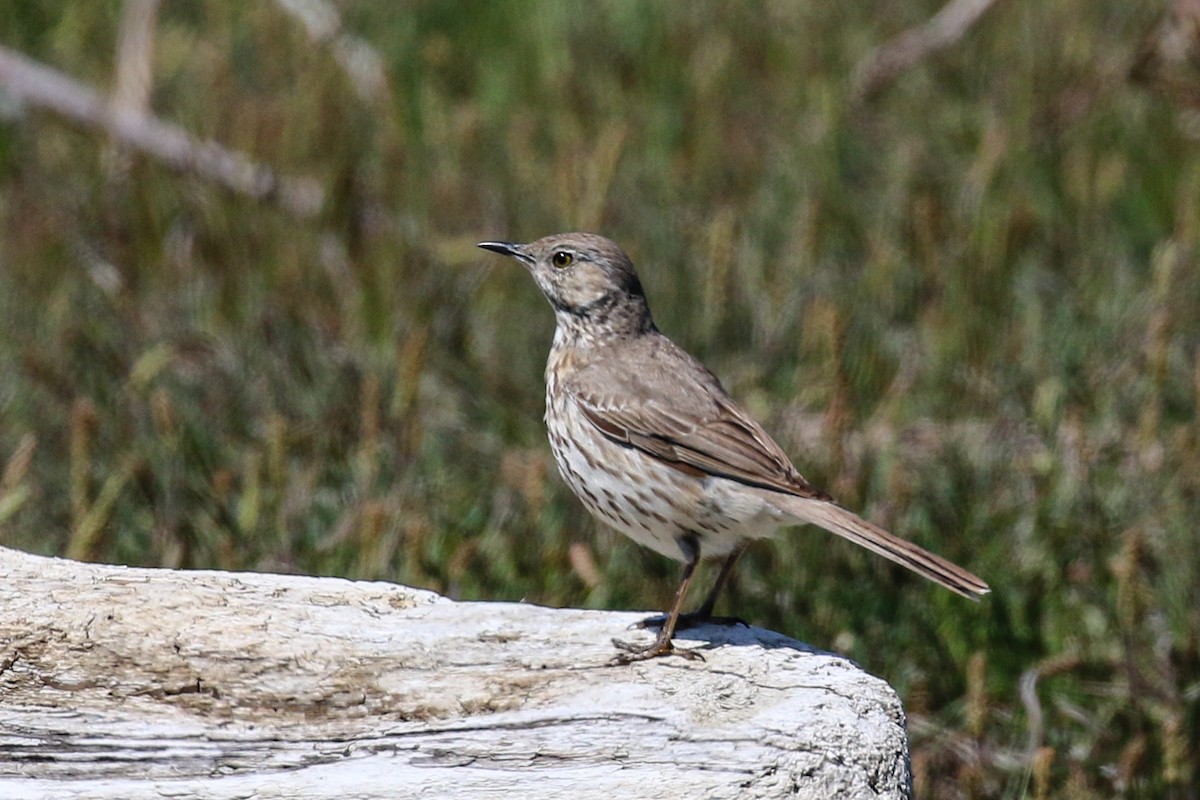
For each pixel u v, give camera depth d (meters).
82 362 13.79
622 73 18.44
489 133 17.89
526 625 8.44
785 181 16.77
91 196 16.64
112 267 15.72
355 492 11.80
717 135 17.67
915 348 14.21
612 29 19.12
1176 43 15.95
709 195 16.81
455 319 14.55
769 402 13.53
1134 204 16.72
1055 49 18.20
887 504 11.52
